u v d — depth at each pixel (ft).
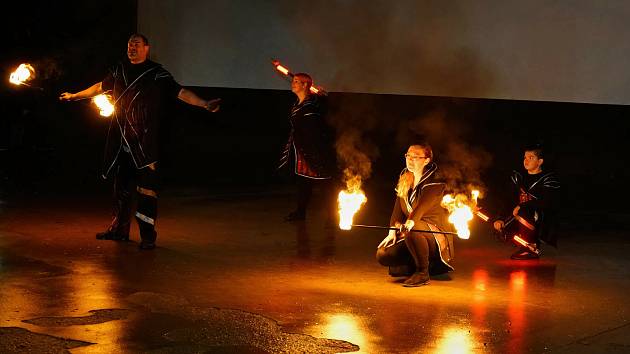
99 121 42.98
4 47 41.63
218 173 45.27
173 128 45.91
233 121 47.09
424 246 22.38
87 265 23.43
